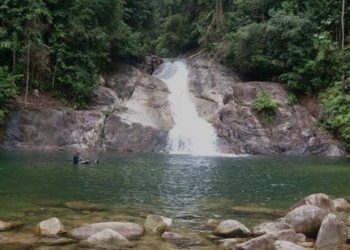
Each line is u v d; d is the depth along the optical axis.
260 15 38.91
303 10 36.12
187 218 10.54
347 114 27.98
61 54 29.72
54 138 26.94
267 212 11.37
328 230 8.45
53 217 9.69
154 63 39.72
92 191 13.62
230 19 40.34
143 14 42.66
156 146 28.14
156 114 30.86
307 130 29.19
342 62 31.42
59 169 18.14
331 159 25.47
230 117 29.72
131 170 18.62
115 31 34.28
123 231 8.84
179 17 47.91
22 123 26.56
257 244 7.80
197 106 32.69
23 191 13.21
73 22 30.27
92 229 8.77
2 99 26.08
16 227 9.09
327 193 14.31
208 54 41.31
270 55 34.25
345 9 33.97
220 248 8.15
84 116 28.20
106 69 34.31
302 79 32.34
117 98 30.92
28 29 28.41
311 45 33.06
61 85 30.17
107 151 26.83
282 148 28.42
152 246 8.13
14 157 21.86
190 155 26.12
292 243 7.62
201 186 15.21
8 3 28.55
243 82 34.31
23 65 28.81
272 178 17.44
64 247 7.84
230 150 28.41
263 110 29.70
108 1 33.00
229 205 12.18
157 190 14.19
